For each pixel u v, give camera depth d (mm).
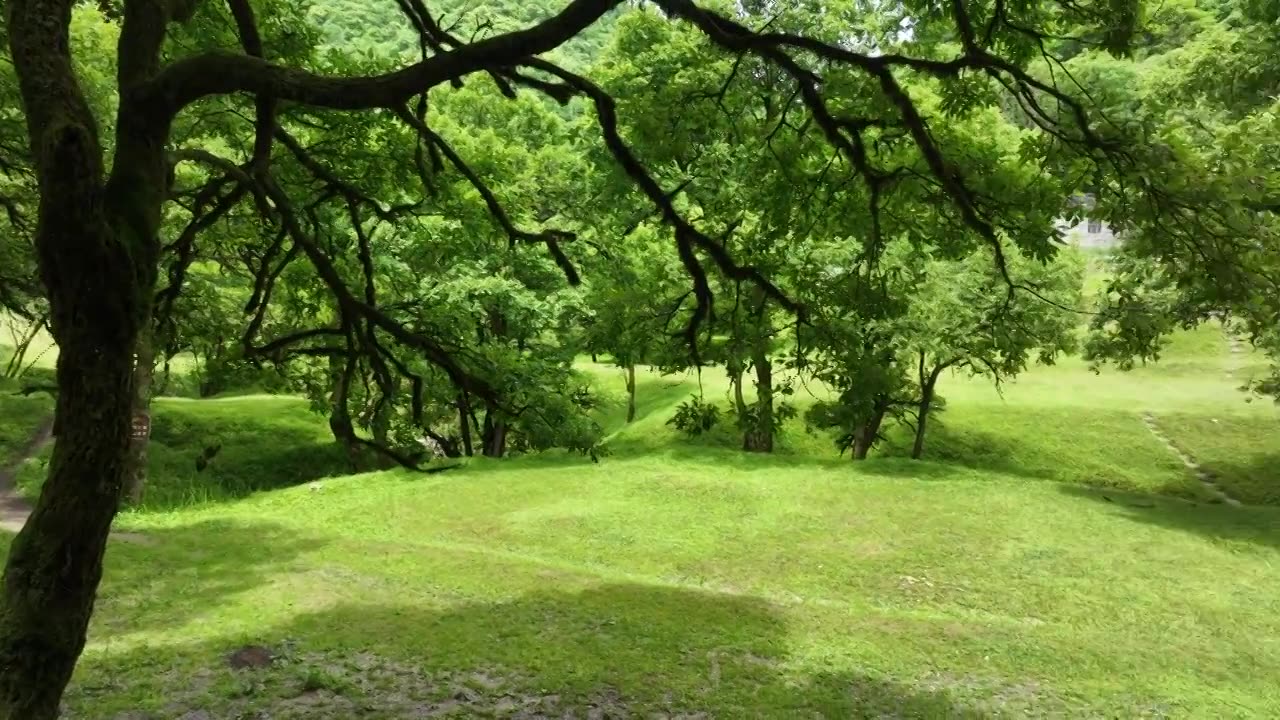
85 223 2844
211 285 16203
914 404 20656
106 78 11359
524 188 19156
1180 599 10664
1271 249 4473
